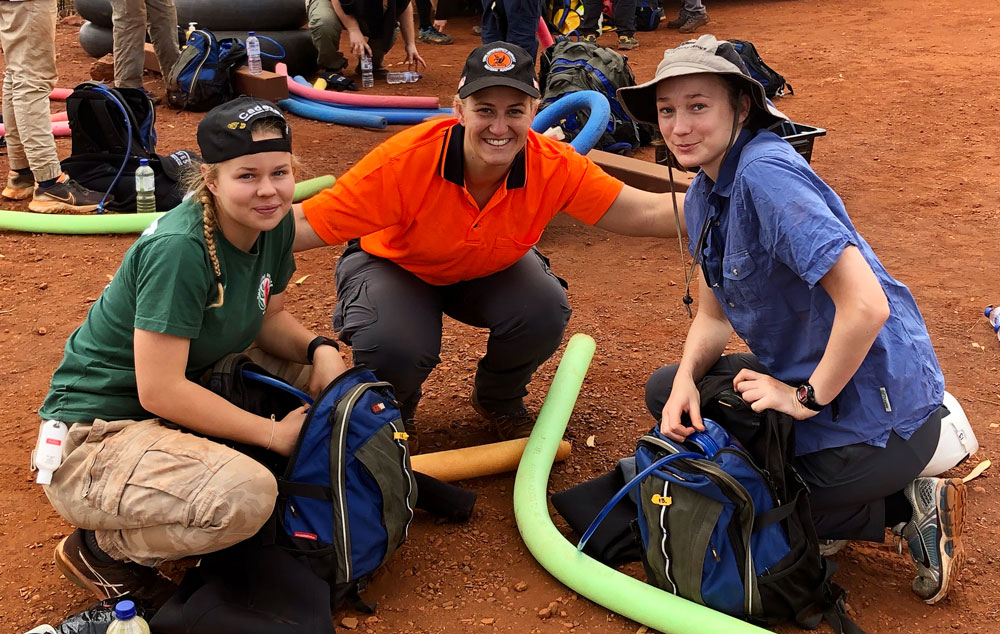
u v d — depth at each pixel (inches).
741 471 102.1
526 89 109.6
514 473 138.6
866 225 237.3
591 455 142.6
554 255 225.5
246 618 95.4
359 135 313.0
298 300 197.5
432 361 128.8
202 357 107.0
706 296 119.1
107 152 242.7
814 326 102.0
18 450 141.6
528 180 121.8
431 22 494.3
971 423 150.9
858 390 102.2
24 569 115.7
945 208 248.2
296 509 103.7
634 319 190.9
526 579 115.8
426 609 110.2
